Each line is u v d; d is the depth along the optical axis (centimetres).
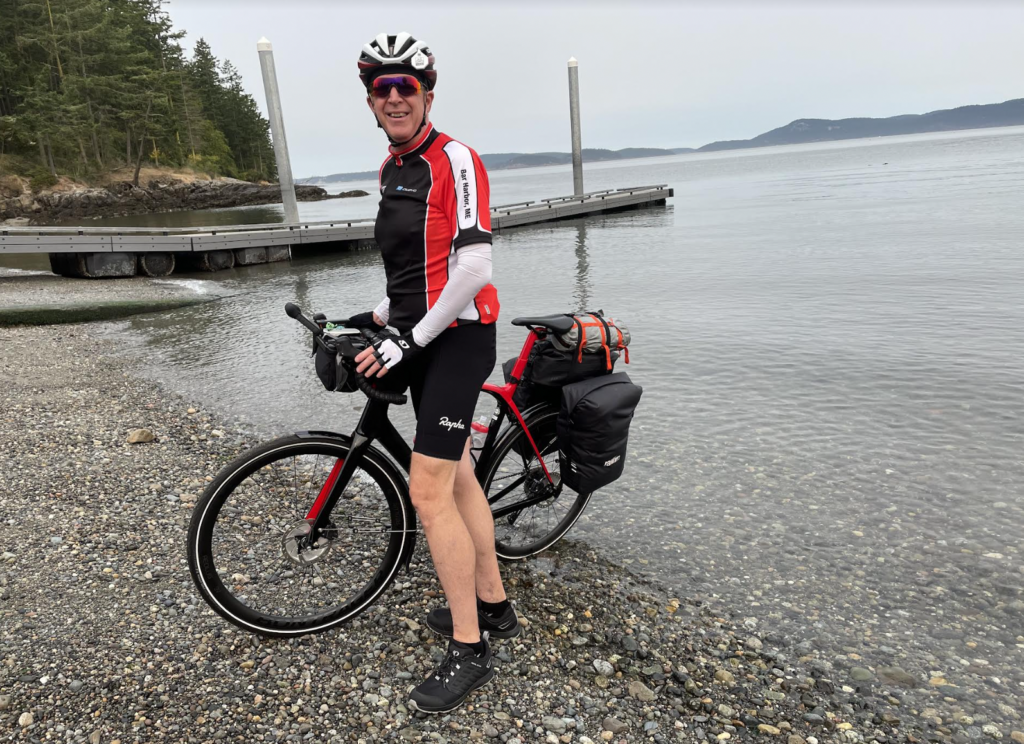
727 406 556
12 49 6481
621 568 322
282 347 842
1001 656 257
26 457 457
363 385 214
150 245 1683
